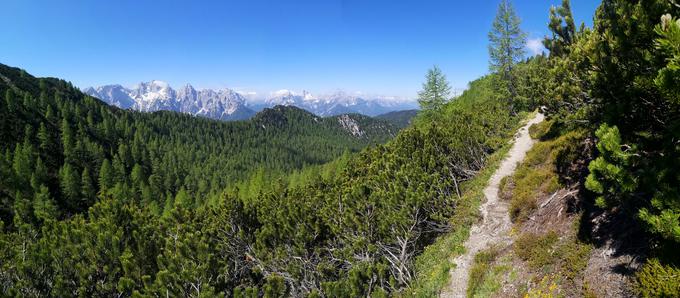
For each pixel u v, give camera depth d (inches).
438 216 692.1
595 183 249.6
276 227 784.9
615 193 247.4
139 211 896.9
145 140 7372.1
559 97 438.6
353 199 771.4
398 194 705.0
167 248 677.3
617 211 365.4
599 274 320.5
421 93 1734.7
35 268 623.2
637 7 230.7
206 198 4776.1
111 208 799.7
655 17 217.0
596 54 295.0
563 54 466.0
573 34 447.2
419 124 1736.0
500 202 660.7
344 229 742.5
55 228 784.9
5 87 6186.0
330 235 794.8
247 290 521.0
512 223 570.9
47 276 625.3
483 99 1887.3
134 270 608.4
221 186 5989.2
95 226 676.1
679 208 193.6
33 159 4446.4
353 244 689.6
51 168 4576.8
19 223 924.6
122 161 5556.1
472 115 1200.2
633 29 237.9
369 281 587.2
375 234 719.7
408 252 702.5
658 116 259.4
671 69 171.0
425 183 753.6
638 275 264.5
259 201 979.3
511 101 1444.4
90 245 638.5
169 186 5339.6
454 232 668.1
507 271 454.6
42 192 3395.7
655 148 248.4
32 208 3208.7
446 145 947.3
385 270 616.1
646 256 282.2
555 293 354.0
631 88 258.5
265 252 740.0
